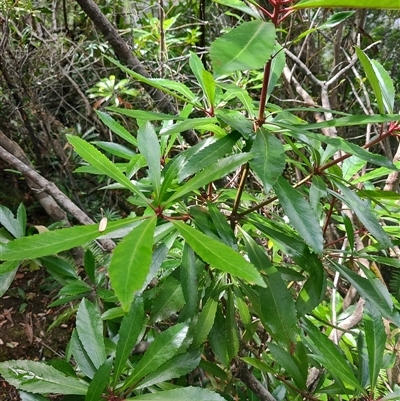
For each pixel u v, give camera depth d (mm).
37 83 1490
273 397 623
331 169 542
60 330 1602
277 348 541
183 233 312
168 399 388
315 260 477
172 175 385
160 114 457
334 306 799
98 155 357
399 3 247
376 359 491
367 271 529
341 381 523
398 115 402
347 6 263
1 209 628
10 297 1796
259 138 393
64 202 666
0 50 1320
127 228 404
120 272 265
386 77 474
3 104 1650
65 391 401
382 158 422
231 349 522
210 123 462
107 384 409
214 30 1674
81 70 1513
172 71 1131
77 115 1833
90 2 686
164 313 477
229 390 606
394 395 476
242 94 493
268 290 445
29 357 1500
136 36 1523
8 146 946
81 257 885
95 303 696
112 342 585
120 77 1725
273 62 516
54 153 1769
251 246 476
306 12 1245
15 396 1313
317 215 448
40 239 301
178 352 448
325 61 1586
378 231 437
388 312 486
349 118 415
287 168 1015
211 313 498
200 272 484
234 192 586
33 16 1501
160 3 1127
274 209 920
